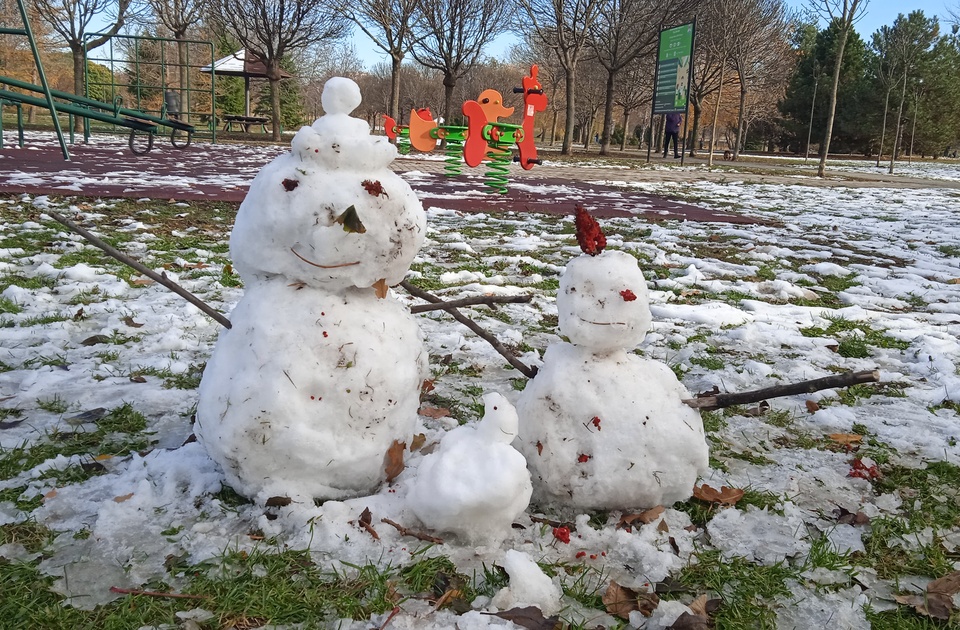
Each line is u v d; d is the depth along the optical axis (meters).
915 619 1.97
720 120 57.59
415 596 1.93
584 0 29.44
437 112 60.16
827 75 55.44
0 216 7.29
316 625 1.82
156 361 3.68
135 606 1.85
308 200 2.17
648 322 2.38
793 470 2.88
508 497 2.09
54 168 11.93
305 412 2.20
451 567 2.05
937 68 52.56
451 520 2.13
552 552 2.18
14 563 1.99
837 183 20.94
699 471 2.39
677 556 2.21
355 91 2.33
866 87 53.50
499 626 1.81
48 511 2.27
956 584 2.11
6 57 40.12
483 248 7.48
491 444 2.15
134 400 3.20
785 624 1.93
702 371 4.06
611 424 2.29
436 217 9.57
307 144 2.21
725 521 2.41
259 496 2.29
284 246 2.24
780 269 7.24
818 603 2.03
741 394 2.34
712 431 3.23
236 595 1.89
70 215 7.62
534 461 2.34
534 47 47.22
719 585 2.06
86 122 19.03
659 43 27.84
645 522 2.35
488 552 2.15
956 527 2.49
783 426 3.35
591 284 2.36
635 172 22.00
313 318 2.24
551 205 11.38
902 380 4.07
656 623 1.89
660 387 2.39
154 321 4.33
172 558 2.05
